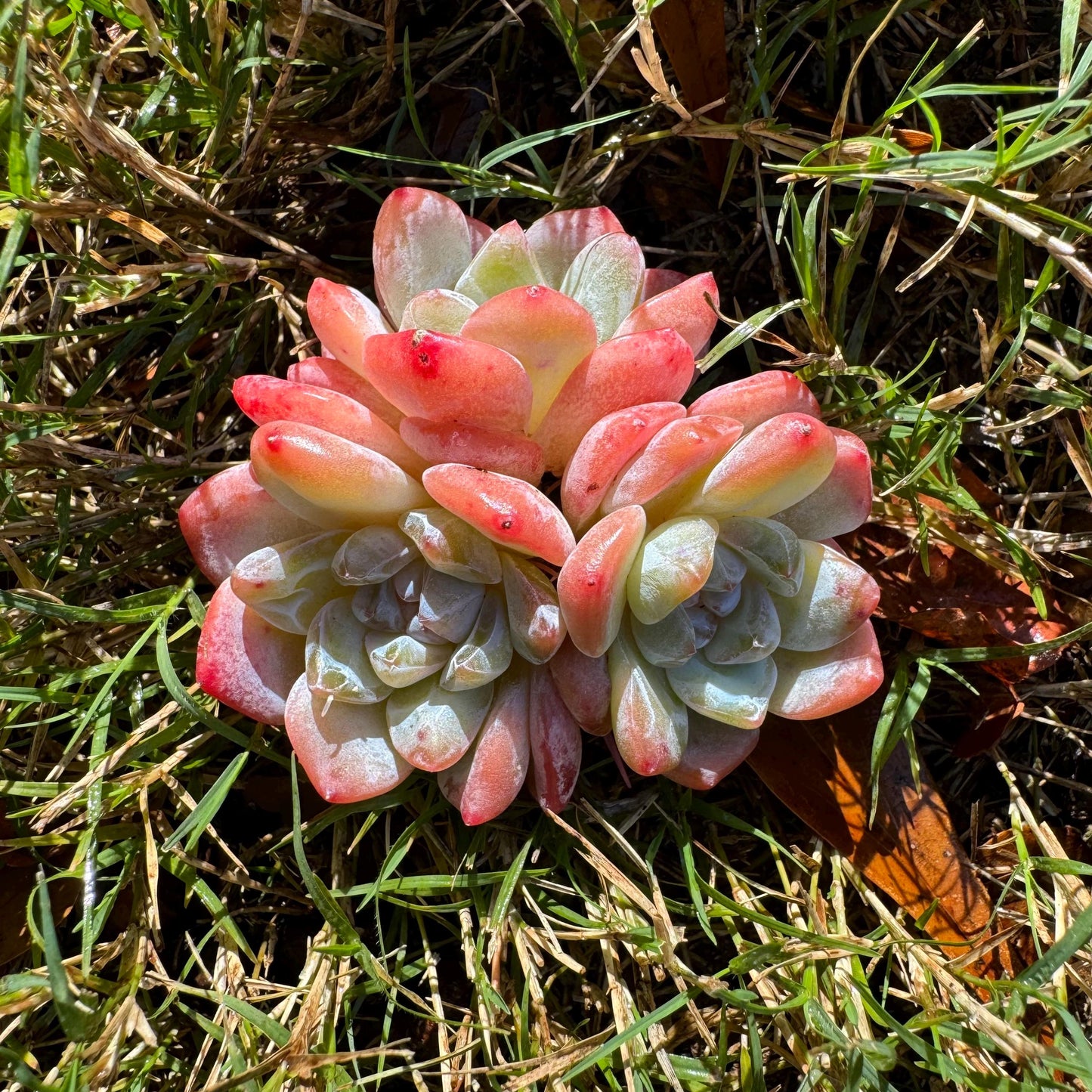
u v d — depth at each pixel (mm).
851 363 481
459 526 419
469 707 431
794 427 416
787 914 467
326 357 439
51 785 450
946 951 454
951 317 496
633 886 444
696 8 460
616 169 490
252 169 486
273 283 476
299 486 415
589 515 426
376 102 493
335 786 426
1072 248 438
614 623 420
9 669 464
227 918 446
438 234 438
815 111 485
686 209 499
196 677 443
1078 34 475
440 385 409
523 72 503
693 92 477
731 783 477
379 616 424
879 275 473
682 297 435
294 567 423
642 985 460
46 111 447
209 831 455
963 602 472
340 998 445
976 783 485
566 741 439
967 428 489
